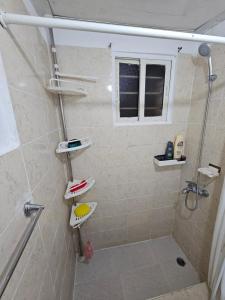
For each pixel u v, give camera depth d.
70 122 1.24
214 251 1.04
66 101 1.20
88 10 0.94
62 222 1.10
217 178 1.15
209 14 0.98
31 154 0.64
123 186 1.51
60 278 0.96
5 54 0.48
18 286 0.47
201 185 1.32
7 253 0.42
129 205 1.59
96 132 1.30
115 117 1.33
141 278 1.40
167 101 1.41
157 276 1.42
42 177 0.76
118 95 1.31
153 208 1.67
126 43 1.16
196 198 1.33
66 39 1.07
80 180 1.35
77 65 1.13
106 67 1.18
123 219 1.62
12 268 0.36
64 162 1.28
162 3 0.88
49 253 0.78
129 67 1.29
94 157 1.36
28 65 0.66
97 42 1.12
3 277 0.35
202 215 1.33
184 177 1.54
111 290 1.31
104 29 0.52
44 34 0.95
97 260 1.56
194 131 1.37
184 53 1.27
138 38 1.17
